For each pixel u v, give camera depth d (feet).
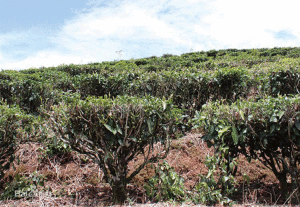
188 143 15.38
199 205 10.12
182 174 13.26
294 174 10.74
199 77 18.67
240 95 18.83
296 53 55.06
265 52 62.13
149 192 11.27
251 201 10.89
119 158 11.00
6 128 11.89
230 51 67.87
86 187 12.54
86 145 11.10
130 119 10.62
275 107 10.61
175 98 19.04
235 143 10.23
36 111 21.12
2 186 12.67
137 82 21.11
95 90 23.49
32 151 14.88
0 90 22.20
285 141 10.87
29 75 25.76
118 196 10.96
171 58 56.08
